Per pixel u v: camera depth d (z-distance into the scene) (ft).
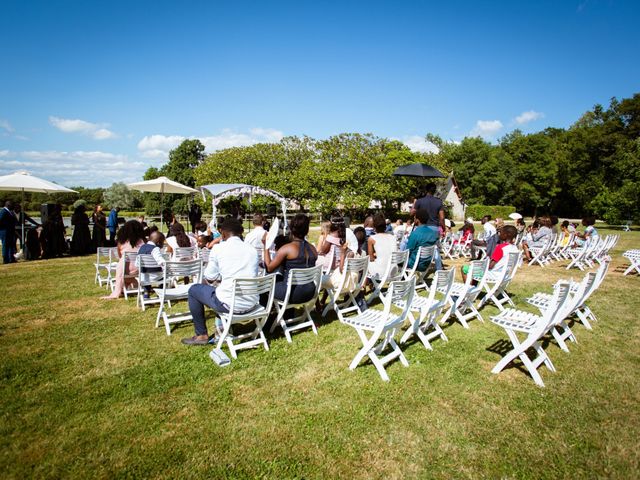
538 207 169.78
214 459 9.05
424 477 8.63
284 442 9.70
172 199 139.33
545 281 28.43
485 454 9.39
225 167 103.50
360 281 19.71
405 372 13.52
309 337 16.70
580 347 16.03
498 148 180.75
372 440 9.84
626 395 12.15
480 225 107.65
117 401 11.43
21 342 15.90
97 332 17.10
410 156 96.68
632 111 123.13
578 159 132.77
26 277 29.55
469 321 19.24
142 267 20.48
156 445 9.50
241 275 14.30
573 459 9.23
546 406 11.48
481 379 13.09
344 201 85.30
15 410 10.89
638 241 61.82
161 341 16.08
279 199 54.65
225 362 13.85
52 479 8.36
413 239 23.52
